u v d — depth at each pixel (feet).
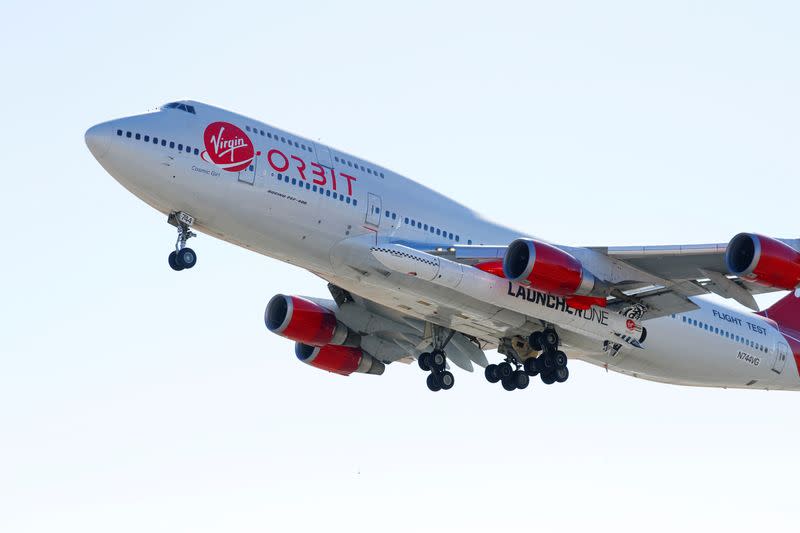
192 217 320.09
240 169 317.63
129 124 310.86
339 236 331.57
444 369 381.40
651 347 386.11
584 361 401.90
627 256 337.31
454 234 354.74
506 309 354.74
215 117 322.34
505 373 389.19
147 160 308.60
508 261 329.31
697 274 341.41
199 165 313.53
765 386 424.46
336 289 381.60
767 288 334.24
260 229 323.98
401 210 343.87
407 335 391.86
